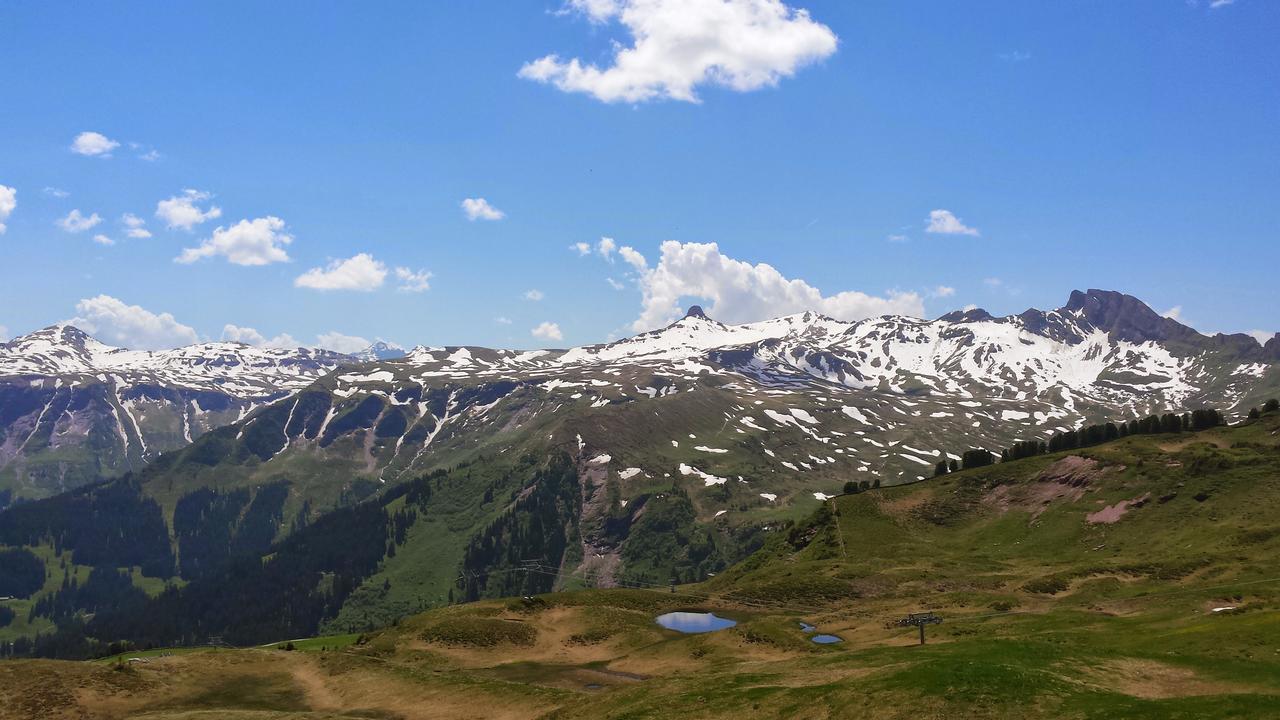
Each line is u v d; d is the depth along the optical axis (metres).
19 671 87.19
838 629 104.75
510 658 106.00
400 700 86.88
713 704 66.00
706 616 120.94
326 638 141.38
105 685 88.00
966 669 58.84
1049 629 88.00
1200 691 55.88
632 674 94.19
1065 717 50.91
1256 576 101.50
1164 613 87.31
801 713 59.81
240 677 98.31
